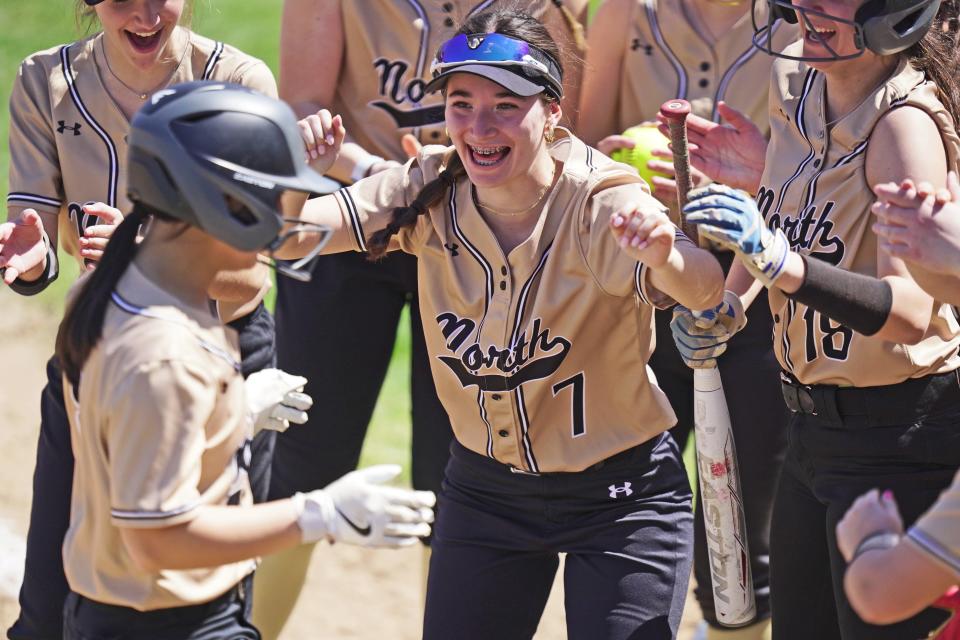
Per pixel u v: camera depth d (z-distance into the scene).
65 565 12.24
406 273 18.59
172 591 11.78
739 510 15.52
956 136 13.95
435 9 18.20
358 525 11.38
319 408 19.06
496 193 14.04
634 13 18.72
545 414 14.34
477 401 14.51
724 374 17.78
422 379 18.94
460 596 14.81
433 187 14.38
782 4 13.84
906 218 12.33
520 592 14.85
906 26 13.63
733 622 15.75
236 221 11.16
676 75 18.55
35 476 15.96
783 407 17.70
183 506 10.94
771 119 15.36
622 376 14.34
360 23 18.48
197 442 11.08
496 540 14.82
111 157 16.17
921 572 10.38
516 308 14.07
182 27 16.38
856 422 14.25
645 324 14.24
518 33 13.55
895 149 13.67
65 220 16.66
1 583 21.58
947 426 14.11
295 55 18.83
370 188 14.83
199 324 11.41
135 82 16.08
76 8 17.00
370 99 18.81
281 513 11.31
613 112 19.25
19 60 43.19
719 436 15.27
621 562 14.35
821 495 14.66
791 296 12.88
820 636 15.50
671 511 14.70
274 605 19.11
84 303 11.37
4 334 30.91
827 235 14.18
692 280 13.02
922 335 13.35
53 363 15.81
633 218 12.48
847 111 14.37
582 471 14.51
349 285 18.66
